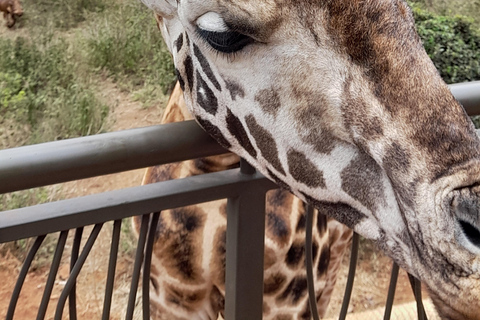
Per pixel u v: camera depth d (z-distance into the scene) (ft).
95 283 11.64
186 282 6.70
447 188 3.81
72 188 13.29
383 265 12.28
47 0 17.52
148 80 15.81
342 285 11.94
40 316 4.66
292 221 6.47
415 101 3.97
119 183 13.62
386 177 4.31
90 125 14.19
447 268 3.89
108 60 16.03
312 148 4.59
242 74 4.71
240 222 5.10
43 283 11.73
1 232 4.27
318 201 4.81
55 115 14.26
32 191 12.84
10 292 11.52
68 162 4.23
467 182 3.78
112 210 4.54
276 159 4.84
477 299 3.77
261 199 5.11
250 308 5.44
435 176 3.87
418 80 4.00
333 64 4.22
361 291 11.85
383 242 4.47
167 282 6.79
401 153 3.98
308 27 4.25
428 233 3.91
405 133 3.97
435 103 3.97
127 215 4.62
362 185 4.45
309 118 4.50
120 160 4.42
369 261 12.34
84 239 12.23
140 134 4.51
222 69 4.82
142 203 4.65
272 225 6.38
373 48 4.05
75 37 16.44
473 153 3.89
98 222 4.53
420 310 5.69
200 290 6.79
